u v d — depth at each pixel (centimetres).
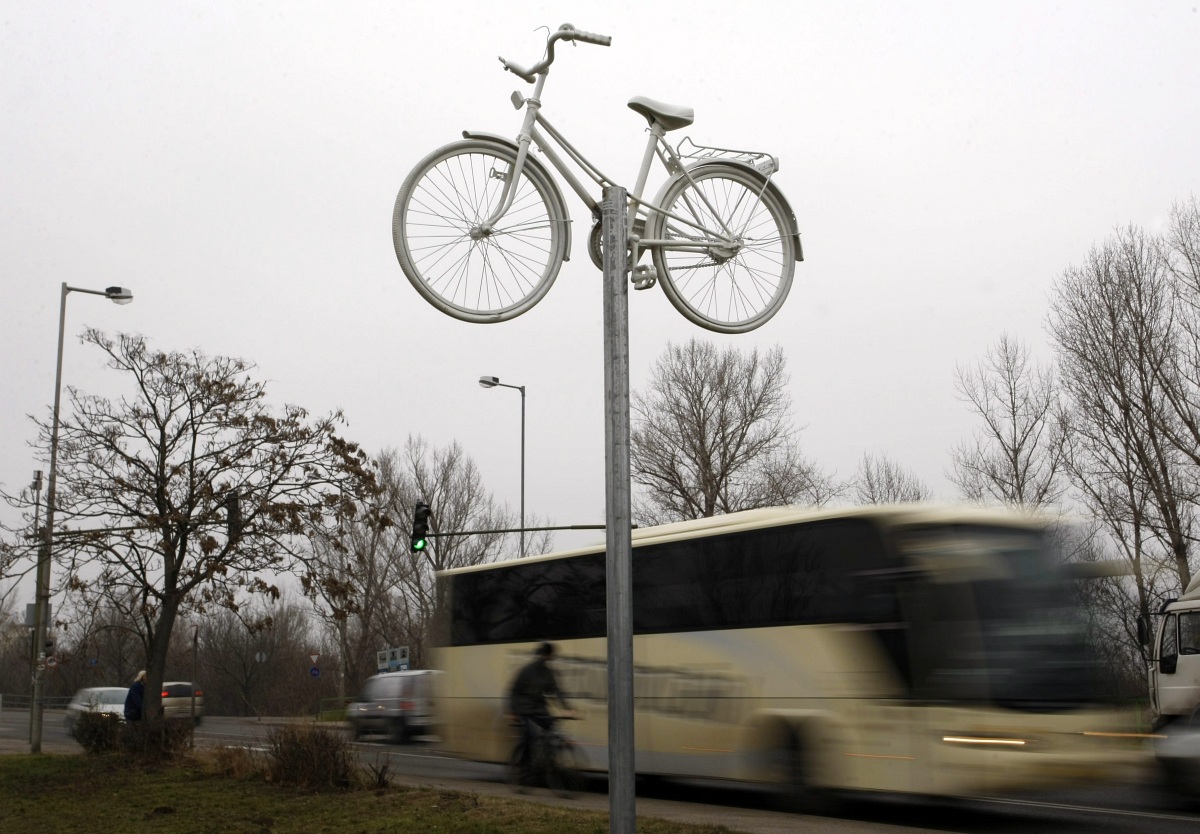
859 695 1264
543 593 1770
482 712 1836
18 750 2620
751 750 1382
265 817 1227
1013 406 3098
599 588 1672
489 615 1866
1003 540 1264
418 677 3084
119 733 2008
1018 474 3039
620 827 563
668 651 1528
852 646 1284
